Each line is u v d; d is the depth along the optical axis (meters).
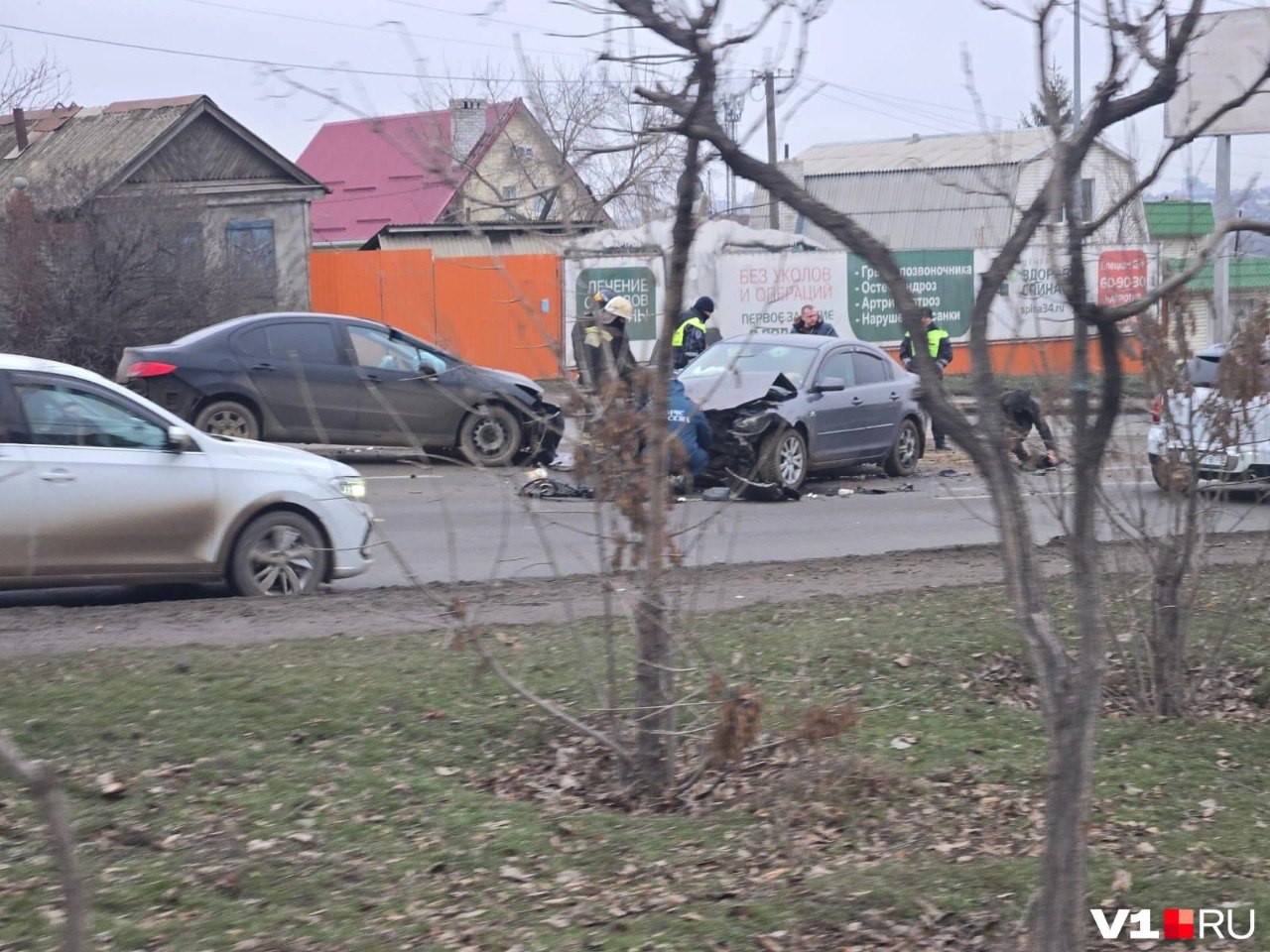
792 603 9.30
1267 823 6.04
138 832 5.21
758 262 29.89
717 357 16.91
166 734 6.20
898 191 39.22
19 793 5.48
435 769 6.18
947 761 6.58
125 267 22.92
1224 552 11.52
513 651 7.80
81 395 8.93
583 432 5.89
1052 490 7.93
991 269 3.95
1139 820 6.00
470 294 29.88
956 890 5.10
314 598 9.32
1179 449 7.52
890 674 7.76
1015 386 10.37
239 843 5.19
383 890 4.89
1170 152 4.24
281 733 6.34
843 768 6.21
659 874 5.19
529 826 5.54
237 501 9.32
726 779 6.25
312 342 16.91
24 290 22.34
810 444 16.09
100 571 8.90
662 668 5.89
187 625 8.43
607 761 6.41
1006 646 8.33
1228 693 7.95
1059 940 3.96
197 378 16.27
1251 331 7.39
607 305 8.04
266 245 28.12
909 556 11.46
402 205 41.50
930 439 22.58
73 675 6.91
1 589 8.69
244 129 31.62
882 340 31.75
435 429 17.17
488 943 4.51
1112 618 8.30
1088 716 3.96
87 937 4.37
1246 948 4.83
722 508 6.53
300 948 4.40
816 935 4.74
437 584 10.15
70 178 23.86
